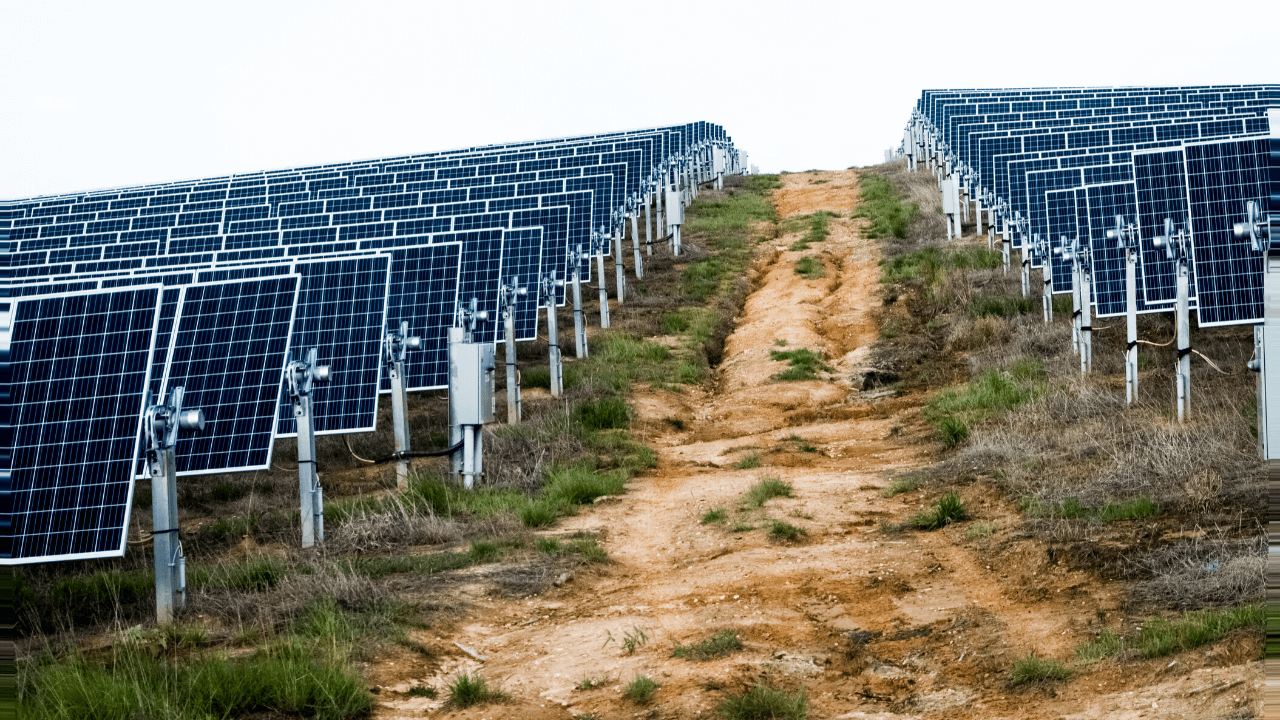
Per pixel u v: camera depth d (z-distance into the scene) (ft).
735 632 36.19
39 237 156.56
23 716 28.68
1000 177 124.67
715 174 212.64
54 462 40.16
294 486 66.33
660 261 140.67
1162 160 66.95
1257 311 52.13
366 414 61.57
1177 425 53.21
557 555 47.16
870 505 52.95
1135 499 43.24
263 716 29.86
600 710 30.50
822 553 45.21
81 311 43.21
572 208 124.36
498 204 130.52
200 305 57.57
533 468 63.77
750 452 69.10
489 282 89.66
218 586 43.73
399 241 95.45
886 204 168.66
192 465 52.39
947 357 91.66
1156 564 36.50
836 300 118.11
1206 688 26.16
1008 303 98.84
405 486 59.72
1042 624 34.60
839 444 70.90
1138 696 27.30
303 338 64.64
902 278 120.67
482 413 61.00
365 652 34.45
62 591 45.44
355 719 30.32
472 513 54.90
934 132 205.77
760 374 92.07
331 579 40.24
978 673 31.76
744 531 49.75
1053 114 193.98
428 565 45.44
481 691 31.73
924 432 70.03
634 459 67.00
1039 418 63.00
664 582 43.52
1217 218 53.83
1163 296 70.59
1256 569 32.40
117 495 39.24
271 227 138.10
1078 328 77.77
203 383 54.70
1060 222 90.68
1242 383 62.95
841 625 36.91
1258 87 228.63
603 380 88.17
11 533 39.27
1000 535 44.01
